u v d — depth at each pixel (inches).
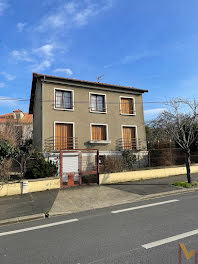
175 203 270.5
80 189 376.5
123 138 650.2
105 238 160.6
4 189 336.2
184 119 497.7
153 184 408.5
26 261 129.8
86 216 229.8
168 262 120.6
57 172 427.2
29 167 392.2
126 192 346.6
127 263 121.3
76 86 603.5
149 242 149.4
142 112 689.6
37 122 616.1
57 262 126.6
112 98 650.8
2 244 159.5
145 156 632.4
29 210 256.2
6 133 425.1
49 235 174.4
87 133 593.3
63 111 573.0
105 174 428.8
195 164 564.1
